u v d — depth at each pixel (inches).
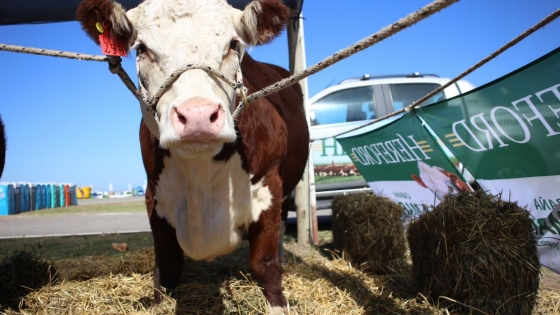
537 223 127.3
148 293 135.8
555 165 117.6
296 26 240.1
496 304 116.0
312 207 245.3
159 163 116.1
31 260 152.0
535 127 119.2
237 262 174.7
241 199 116.6
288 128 139.1
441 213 126.0
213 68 86.5
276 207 122.2
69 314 122.4
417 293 138.9
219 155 107.7
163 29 88.7
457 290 121.0
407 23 56.4
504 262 114.8
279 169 126.6
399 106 287.6
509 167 133.3
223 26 91.0
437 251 126.7
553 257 123.3
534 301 117.4
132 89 103.3
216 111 77.1
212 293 129.8
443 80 294.4
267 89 89.5
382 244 175.6
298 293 139.4
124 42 95.0
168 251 122.0
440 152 164.2
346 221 188.1
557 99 110.6
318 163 282.4
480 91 132.8
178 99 78.9
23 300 131.6
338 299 134.9
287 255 203.3
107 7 88.7
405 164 187.6
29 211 765.9
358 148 214.5
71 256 216.2
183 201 114.4
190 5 91.2
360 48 66.1
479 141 139.9
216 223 113.2
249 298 123.8
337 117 287.6
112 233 305.7
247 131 115.0
